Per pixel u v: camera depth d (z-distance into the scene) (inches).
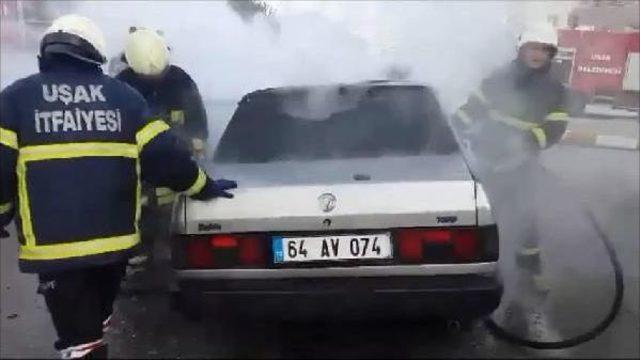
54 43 94.3
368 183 107.0
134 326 128.1
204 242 106.3
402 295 103.3
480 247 103.5
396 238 103.7
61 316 95.9
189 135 149.4
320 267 104.4
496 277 105.3
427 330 123.9
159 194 144.9
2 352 118.0
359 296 103.5
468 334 122.5
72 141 92.7
